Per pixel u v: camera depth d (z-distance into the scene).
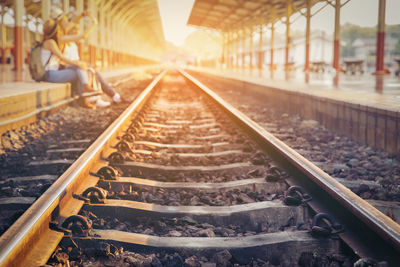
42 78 8.03
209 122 7.00
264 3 31.31
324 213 2.41
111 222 2.64
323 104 6.84
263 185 3.34
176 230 2.55
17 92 6.18
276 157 4.02
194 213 2.72
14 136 5.27
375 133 5.10
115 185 3.26
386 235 1.92
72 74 8.10
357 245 2.13
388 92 7.68
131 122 6.26
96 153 3.68
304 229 2.48
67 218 2.31
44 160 4.36
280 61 72.50
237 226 2.68
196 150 4.87
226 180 3.66
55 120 6.92
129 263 2.06
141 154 4.45
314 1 24.02
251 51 39.09
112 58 37.03
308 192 2.96
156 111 8.34
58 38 7.83
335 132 6.36
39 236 2.10
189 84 18.33
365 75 16.89
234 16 40.88
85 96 8.65
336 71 20.61
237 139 5.16
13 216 2.54
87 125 6.63
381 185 3.52
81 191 2.88
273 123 7.35
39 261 1.90
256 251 2.20
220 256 2.12
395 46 67.56
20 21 15.91
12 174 3.88
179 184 3.40
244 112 8.83
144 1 39.56
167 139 5.55
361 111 5.45
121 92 13.48
